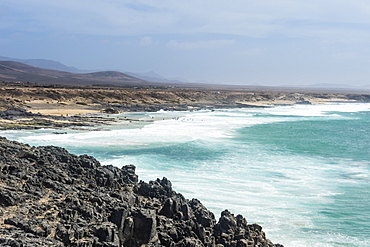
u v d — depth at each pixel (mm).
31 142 75250
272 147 78188
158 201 34000
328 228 35562
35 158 36312
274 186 47906
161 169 55062
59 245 21766
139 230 26406
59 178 32719
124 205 27375
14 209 25141
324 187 48219
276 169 57500
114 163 57750
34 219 24016
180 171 54156
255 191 45406
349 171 57469
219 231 30172
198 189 45125
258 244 29750
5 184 28625
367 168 59750
